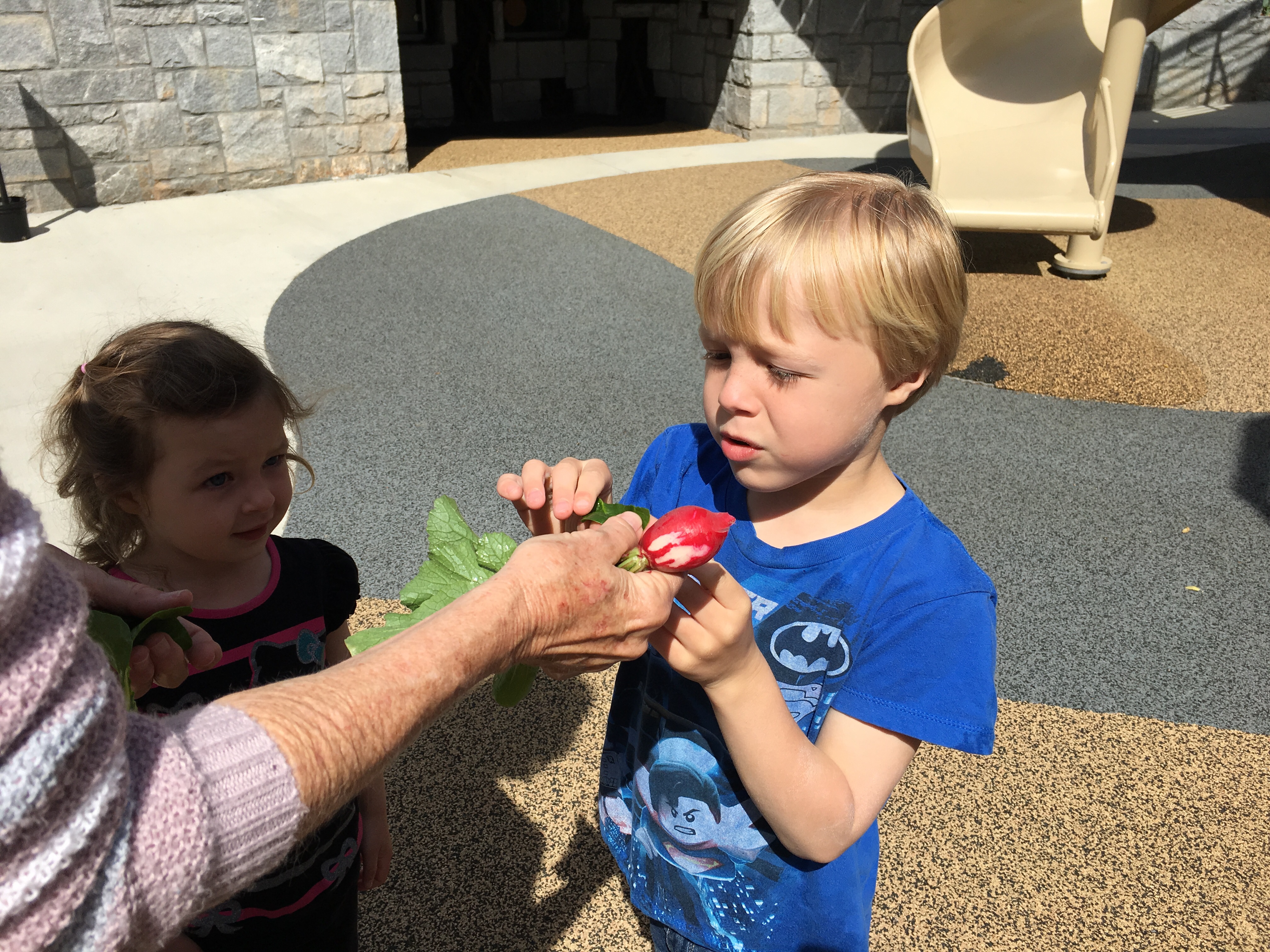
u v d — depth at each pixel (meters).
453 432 4.09
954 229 1.08
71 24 7.35
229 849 0.64
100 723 0.57
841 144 10.82
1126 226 7.45
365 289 5.93
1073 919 1.96
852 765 1.11
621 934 1.91
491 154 10.28
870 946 1.78
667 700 1.29
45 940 0.55
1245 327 5.33
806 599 1.18
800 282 0.97
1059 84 7.22
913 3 11.10
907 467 3.89
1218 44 13.66
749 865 1.26
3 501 0.53
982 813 2.22
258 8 8.01
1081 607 2.98
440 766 2.33
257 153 8.47
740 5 10.80
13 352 4.75
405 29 11.78
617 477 3.73
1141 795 2.27
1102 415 4.38
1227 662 2.73
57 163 7.63
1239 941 1.91
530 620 0.81
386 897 1.98
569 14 12.79
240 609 1.42
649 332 5.32
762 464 1.08
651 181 8.89
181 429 1.28
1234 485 3.74
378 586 2.97
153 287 5.86
